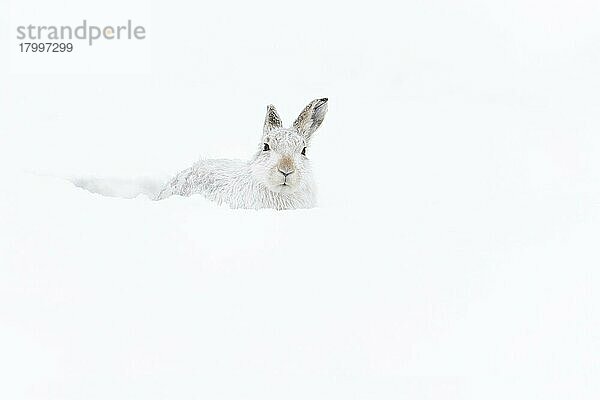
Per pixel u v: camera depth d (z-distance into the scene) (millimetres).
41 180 14641
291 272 12523
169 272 12375
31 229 13070
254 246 13055
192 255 12750
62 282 12070
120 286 12047
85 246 12766
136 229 13273
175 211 13836
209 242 13055
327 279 12375
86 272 12266
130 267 12422
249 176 15883
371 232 13703
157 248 12828
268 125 15898
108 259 12547
